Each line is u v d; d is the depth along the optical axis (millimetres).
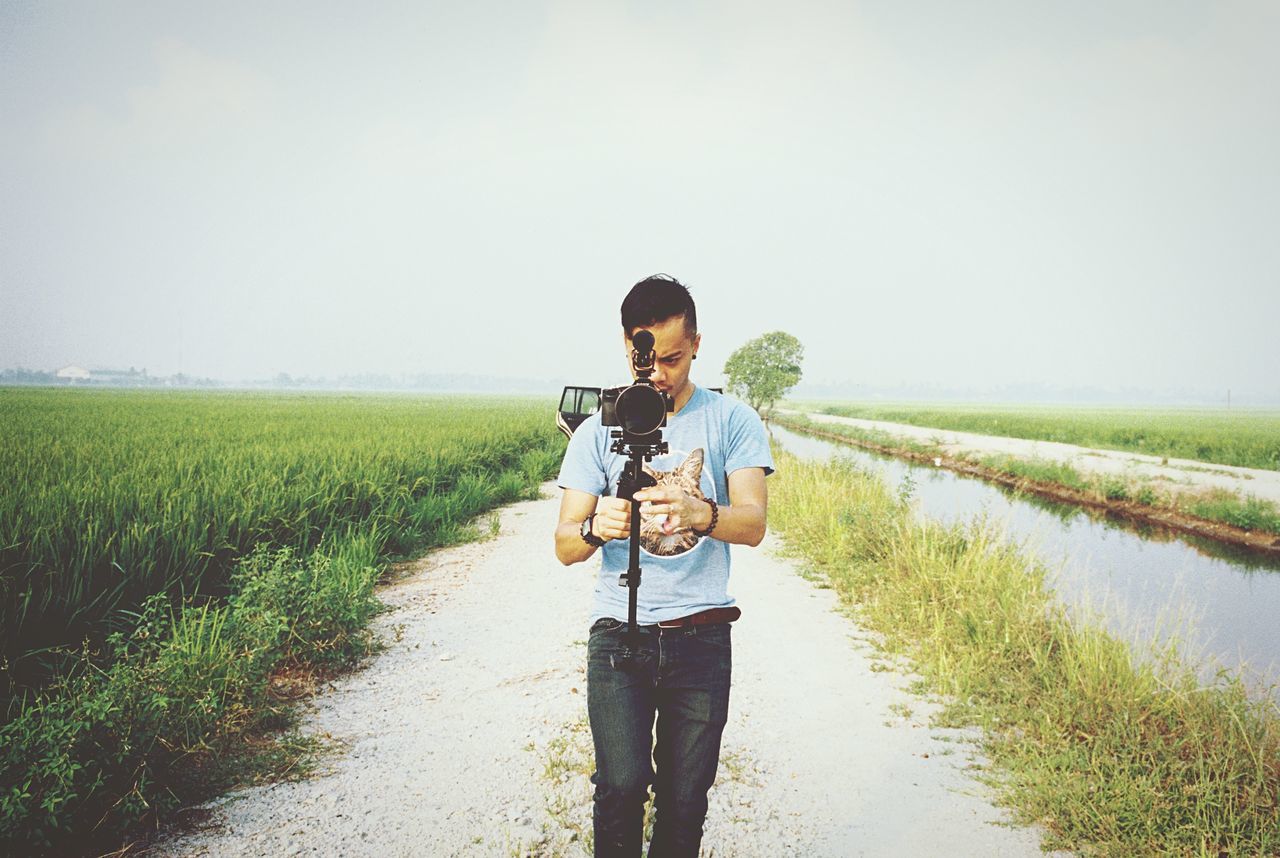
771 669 4930
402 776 3420
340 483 9492
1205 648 6098
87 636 4621
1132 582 8961
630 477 1782
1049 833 2996
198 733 3451
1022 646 4918
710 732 1910
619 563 2066
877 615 5926
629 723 1869
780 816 3135
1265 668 5535
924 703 4371
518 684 4613
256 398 81500
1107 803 3051
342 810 3115
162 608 4559
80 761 2918
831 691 4547
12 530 5688
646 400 1730
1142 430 43938
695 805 1900
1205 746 3557
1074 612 5301
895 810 3180
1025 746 3686
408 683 4621
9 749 2820
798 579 7500
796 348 28000
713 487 2070
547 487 16078
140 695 3326
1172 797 3113
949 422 57094
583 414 18312
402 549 8812
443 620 6008
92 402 48375
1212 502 14258
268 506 7645
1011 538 7734
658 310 1958
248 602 4984
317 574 5406
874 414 70250
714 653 1940
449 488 13367
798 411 84812
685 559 1967
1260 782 3170
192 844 2838
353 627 5207
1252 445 30969
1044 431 40938
